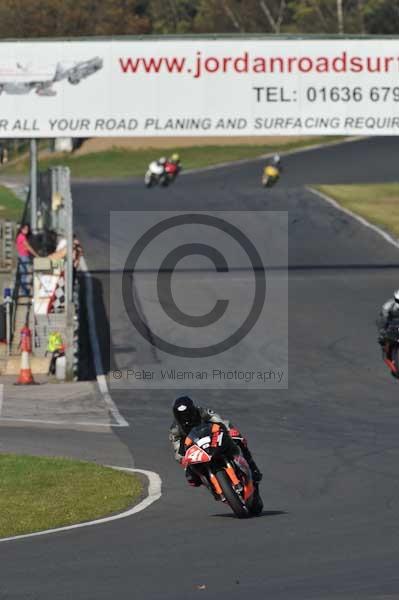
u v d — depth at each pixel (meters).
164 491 60.34
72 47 131.25
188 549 43.28
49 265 119.81
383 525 47.34
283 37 130.25
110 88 131.38
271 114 130.62
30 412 90.94
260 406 91.56
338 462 68.56
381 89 130.50
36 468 67.56
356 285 138.62
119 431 82.62
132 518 52.50
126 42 130.88
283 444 75.69
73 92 131.50
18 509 55.81
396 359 92.31
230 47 130.50
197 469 50.75
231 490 49.66
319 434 79.56
